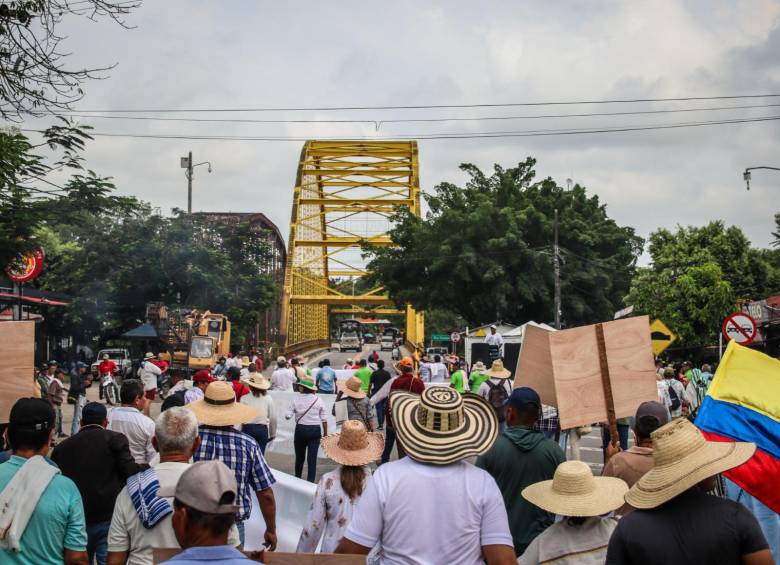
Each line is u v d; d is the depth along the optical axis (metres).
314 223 135.25
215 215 85.38
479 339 40.81
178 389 13.89
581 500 5.00
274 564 4.39
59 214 16.09
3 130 13.45
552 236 62.66
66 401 35.72
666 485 4.02
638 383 7.52
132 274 53.59
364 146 122.44
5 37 11.36
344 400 14.61
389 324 193.62
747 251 51.22
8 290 42.09
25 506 4.96
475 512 4.29
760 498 5.61
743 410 5.79
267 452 19.84
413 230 65.25
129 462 6.90
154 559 4.23
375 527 4.29
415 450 4.34
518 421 6.55
